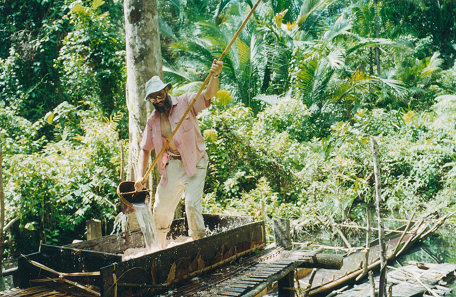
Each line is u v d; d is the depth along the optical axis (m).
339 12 22.31
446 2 19.62
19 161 6.48
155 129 3.44
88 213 7.01
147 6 4.88
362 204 9.16
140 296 2.61
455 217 7.44
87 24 9.55
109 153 7.15
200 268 3.07
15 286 3.07
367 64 19.30
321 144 9.69
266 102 12.33
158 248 3.42
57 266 2.93
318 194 7.91
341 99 13.78
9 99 10.41
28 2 10.81
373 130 11.05
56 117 8.80
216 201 7.44
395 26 18.91
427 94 16.30
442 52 20.30
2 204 3.42
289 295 3.44
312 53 12.28
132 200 3.51
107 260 2.59
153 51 4.93
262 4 15.24
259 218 6.21
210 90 3.27
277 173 8.24
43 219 6.57
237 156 8.16
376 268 5.27
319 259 3.62
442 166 8.88
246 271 3.18
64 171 6.79
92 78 9.50
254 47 12.98
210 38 12.70
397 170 9.62
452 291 4.64
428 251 6.10
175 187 3.45
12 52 10.58
